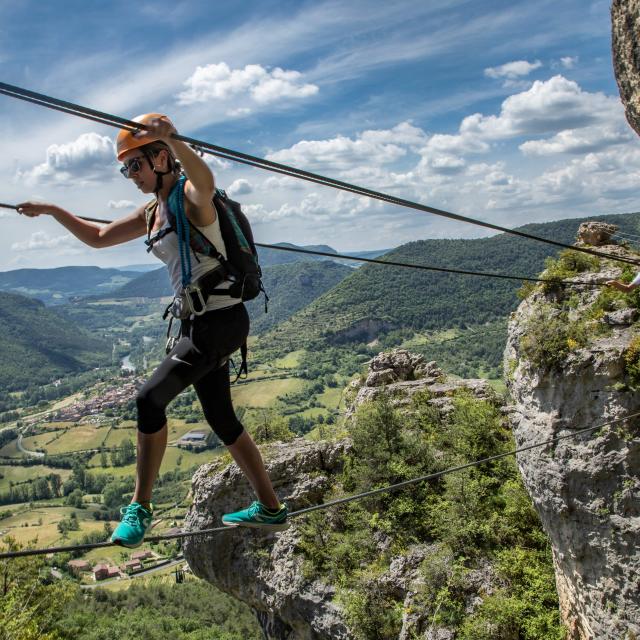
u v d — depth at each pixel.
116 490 182.50
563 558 14.92
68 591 31.16
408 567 23.36
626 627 13.32
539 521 23.11
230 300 4.15
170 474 182.00
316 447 28.36
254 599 26.86
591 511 13.80
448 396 31.45
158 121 3.60
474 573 21.83
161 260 4.30
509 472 25.59
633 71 10.81
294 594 24.47
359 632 22.19
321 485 27.19
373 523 25.20
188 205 3.93
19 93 3.31
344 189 5.60
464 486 24.39
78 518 166.62
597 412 13.85
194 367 4.16
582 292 15.73
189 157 3.64
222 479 28.14
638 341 13.31
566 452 14.27
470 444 27.23
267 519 4.98
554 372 14.73
